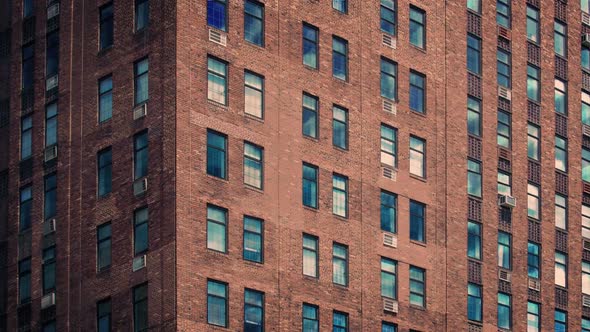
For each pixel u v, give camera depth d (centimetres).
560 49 12400
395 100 11319
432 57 11575
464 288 11400
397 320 11006
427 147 11412
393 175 11188
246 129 10556
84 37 10969
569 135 12294
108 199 10594
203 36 10506
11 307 11006
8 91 11356
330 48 11062
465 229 11500
